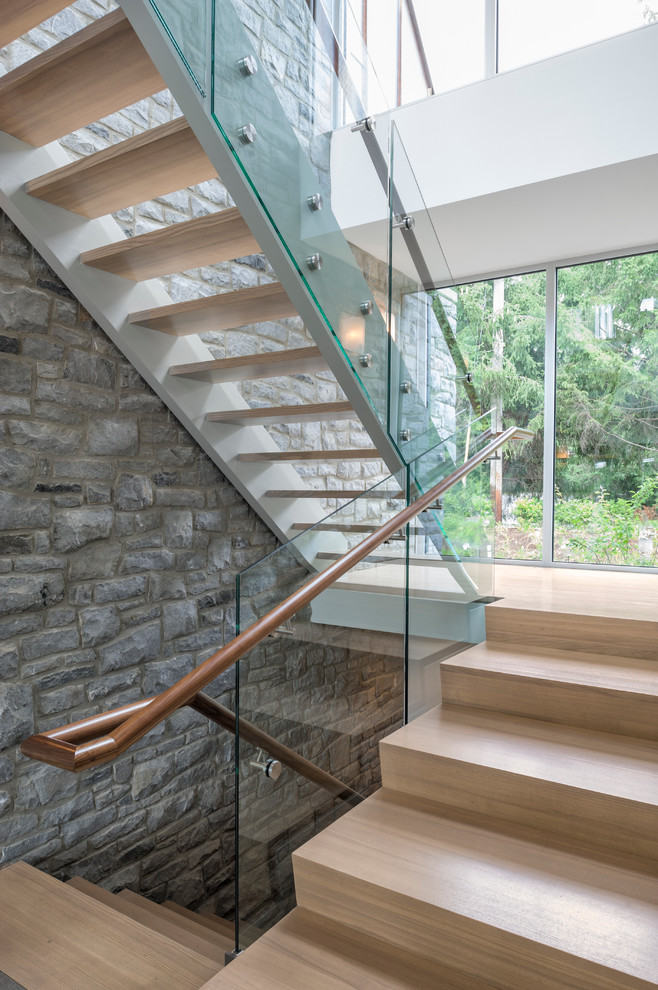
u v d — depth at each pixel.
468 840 1.81
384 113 2.64
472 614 2.98
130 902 2.84
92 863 2.98
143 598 3.22
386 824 1.90
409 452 2.69
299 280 2.17
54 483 2.81
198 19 1.86
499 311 5.26
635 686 2.15
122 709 1.76
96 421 2.97
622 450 4.77
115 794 3.09
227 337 4.06
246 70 2.02
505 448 5.21
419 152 3.99
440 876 1.63
